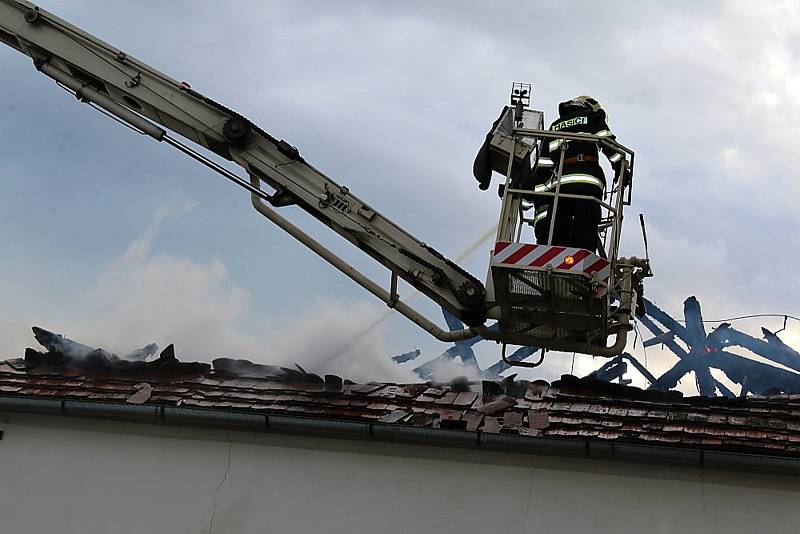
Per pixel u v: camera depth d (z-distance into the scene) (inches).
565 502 448.5
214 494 469.4
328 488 464.1
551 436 446.0
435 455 462.6
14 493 477.4
